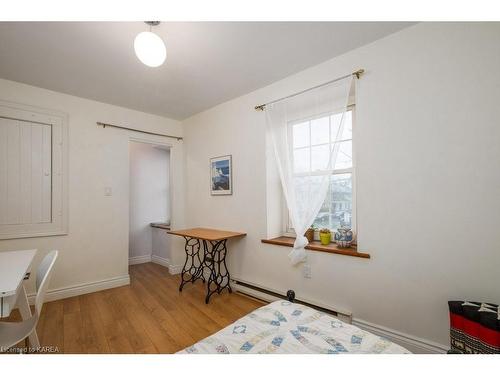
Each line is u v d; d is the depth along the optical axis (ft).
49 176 9.23
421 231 5.74
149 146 15.51
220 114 10.95
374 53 6.50
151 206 15.46
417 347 5.71
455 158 5.33
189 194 12.79
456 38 5.34
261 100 9.29
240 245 10.01
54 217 9.29
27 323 4.43
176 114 12.33
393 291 6.11
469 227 5.18
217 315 7.97
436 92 5.57
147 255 15.20
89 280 10.04
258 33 6.13
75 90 9.39
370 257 6.47
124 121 11.27
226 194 10.62
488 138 5.00
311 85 7.80
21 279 4.44
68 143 9.69
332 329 3.97
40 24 5.63
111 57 7.11
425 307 5.67
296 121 8.09
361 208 6.67
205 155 11.77
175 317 7.82
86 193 10.08
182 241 12.89
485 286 5.00
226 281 10.52
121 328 7.14
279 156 8.47
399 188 6.05
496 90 4.93
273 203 9.26
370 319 6.48
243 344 3.58
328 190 8.14
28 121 8.86
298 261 7.70
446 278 5.42
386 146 6.27
